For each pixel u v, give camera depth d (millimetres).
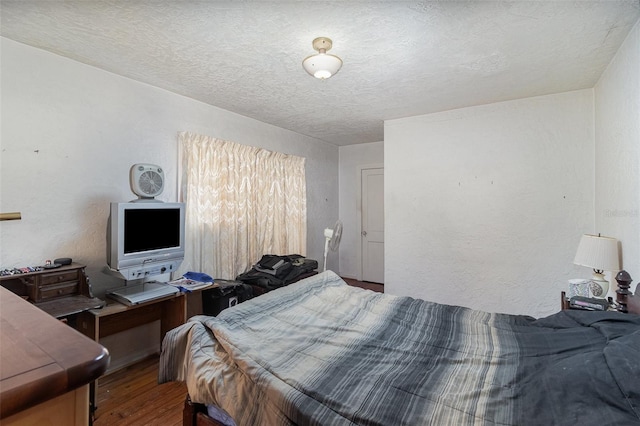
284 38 1944
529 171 2990
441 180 3426
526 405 1044
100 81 2406
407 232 3623
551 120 2891
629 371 969
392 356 1440
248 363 1294
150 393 2148
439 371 1304
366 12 1670
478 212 3230
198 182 3080
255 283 3289
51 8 1662
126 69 2410
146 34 1916
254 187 3736
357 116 3619
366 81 2598
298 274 3578
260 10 1661
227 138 3432
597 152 2623
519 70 2387
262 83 2664
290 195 4289
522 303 3033
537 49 2062
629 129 1896
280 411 1102
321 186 5074
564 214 2850
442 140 3414
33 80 2084
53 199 2180
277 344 1515
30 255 2078
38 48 2096
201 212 3107
